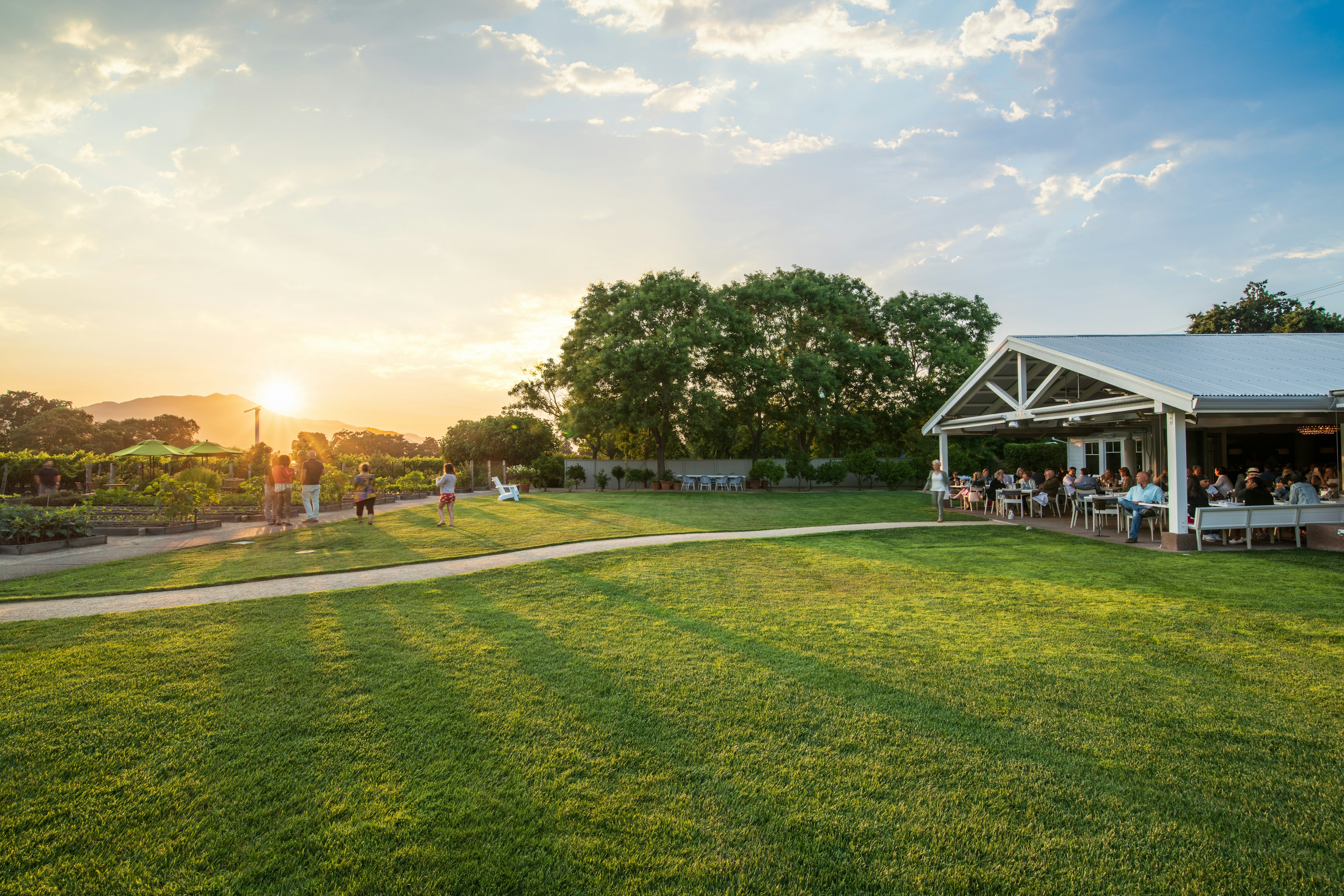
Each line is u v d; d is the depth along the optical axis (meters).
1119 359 13.14
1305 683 4.80
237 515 17.38
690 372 30.86
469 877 2.67
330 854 2.82
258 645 5.69
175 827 3.00
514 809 3.17
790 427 36.44
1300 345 15.12
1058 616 6.78
